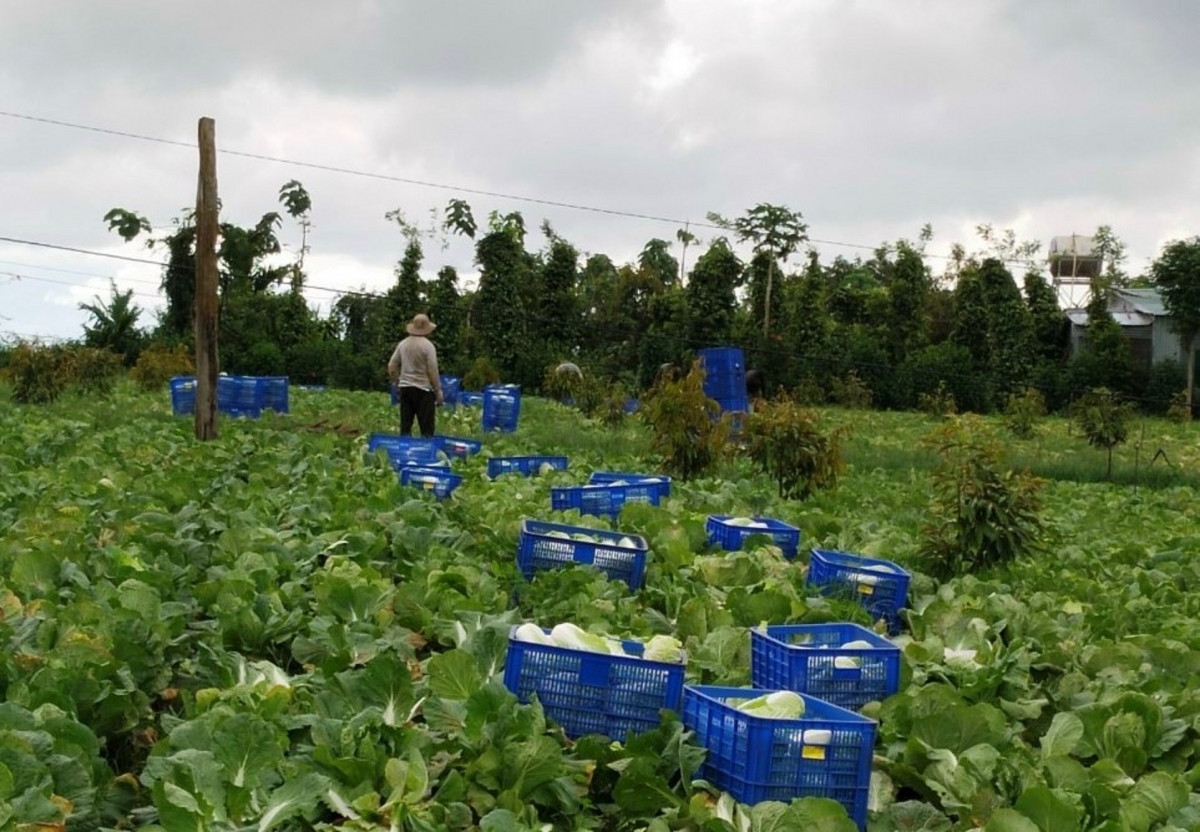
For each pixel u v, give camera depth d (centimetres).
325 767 475
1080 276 6188
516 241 4709
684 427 1684
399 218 4744
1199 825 488
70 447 1634
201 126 1828
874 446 2917
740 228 5156
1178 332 4759
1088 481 2553
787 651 617
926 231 6694
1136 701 612
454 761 502
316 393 3438
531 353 4656
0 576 756
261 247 5081
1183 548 1462
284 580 803
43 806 411
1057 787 530
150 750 525
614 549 864
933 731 566
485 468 1526
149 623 611
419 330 1888
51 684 516
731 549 1066
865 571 902
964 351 5091
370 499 1082
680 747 512
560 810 488
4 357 3666
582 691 552
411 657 652
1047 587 1069
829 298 5691
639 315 5256
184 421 2078
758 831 469
